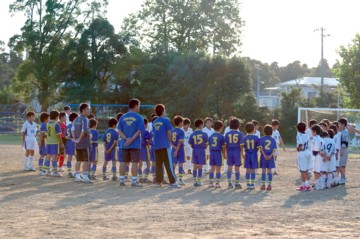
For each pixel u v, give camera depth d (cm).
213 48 6906
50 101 6381
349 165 2683
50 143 1842
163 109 1603
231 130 1625
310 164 1580
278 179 1903
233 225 946
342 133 1764
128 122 1562
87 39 5997
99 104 5975
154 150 1662
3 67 9331
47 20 6188
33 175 1877
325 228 931
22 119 6094
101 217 1012
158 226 927
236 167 1608
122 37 6175
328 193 1500
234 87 5747
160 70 5975
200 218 1018
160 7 6638
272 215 1071
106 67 6247
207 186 1647
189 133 2073
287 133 5709
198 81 5797
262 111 5825
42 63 6166
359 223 989
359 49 5572
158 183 1595
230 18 6719
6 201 1222
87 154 1667
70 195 1344
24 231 864
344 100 5703
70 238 812
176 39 6812
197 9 6638
